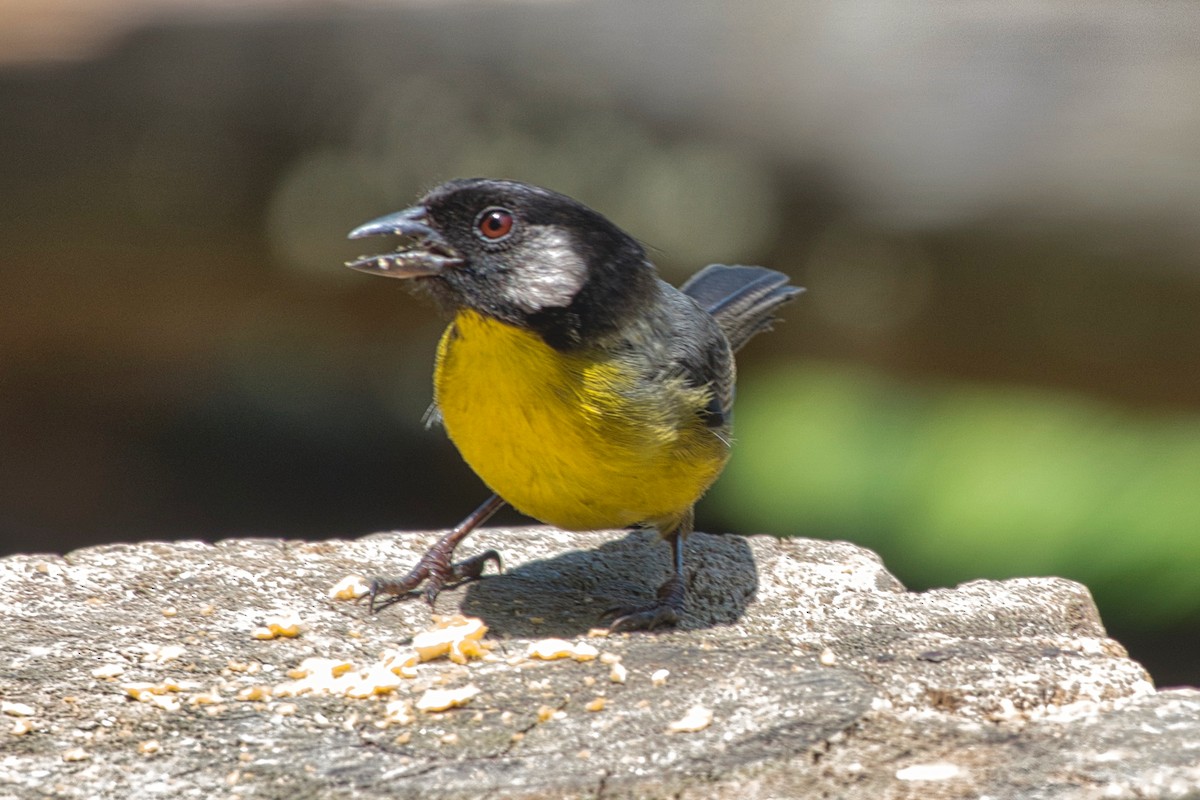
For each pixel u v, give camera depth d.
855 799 5.54
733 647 7.09
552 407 6.89
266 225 14.20
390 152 13.80
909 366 13.92
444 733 6.20
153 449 17.52
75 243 14.38
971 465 14.81
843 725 6.12
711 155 13.27
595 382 6.90
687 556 8.44
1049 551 14.05
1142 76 12.87
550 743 6.08
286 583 7.93
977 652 6.82
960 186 12.84
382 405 17.48
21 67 14.13
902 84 13.07
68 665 6.80
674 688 6.55
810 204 13.12
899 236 13.06
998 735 6.04
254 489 17.17
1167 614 13.63
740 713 6.26
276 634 7.27
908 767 5.76
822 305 13.52
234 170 14.02
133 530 16.36
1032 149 12.76
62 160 14.09
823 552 8.52
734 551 8.53
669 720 6.24
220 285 14.69
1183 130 12.55
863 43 13.31
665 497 7.27
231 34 14.16
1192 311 12.73
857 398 15.52
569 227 6.96
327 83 13.85
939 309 13.27
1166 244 12.55
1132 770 5.63
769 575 8.16
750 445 15.42
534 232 6.91
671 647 7.08
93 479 16.98
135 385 17.28
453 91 13.63
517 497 7.28
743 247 13.29
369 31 13.92
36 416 17.28
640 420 6.96
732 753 5.93
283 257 14.34
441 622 7.46
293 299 14.85
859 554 8.49
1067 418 14.89
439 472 17.42
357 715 6.38
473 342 6.94
